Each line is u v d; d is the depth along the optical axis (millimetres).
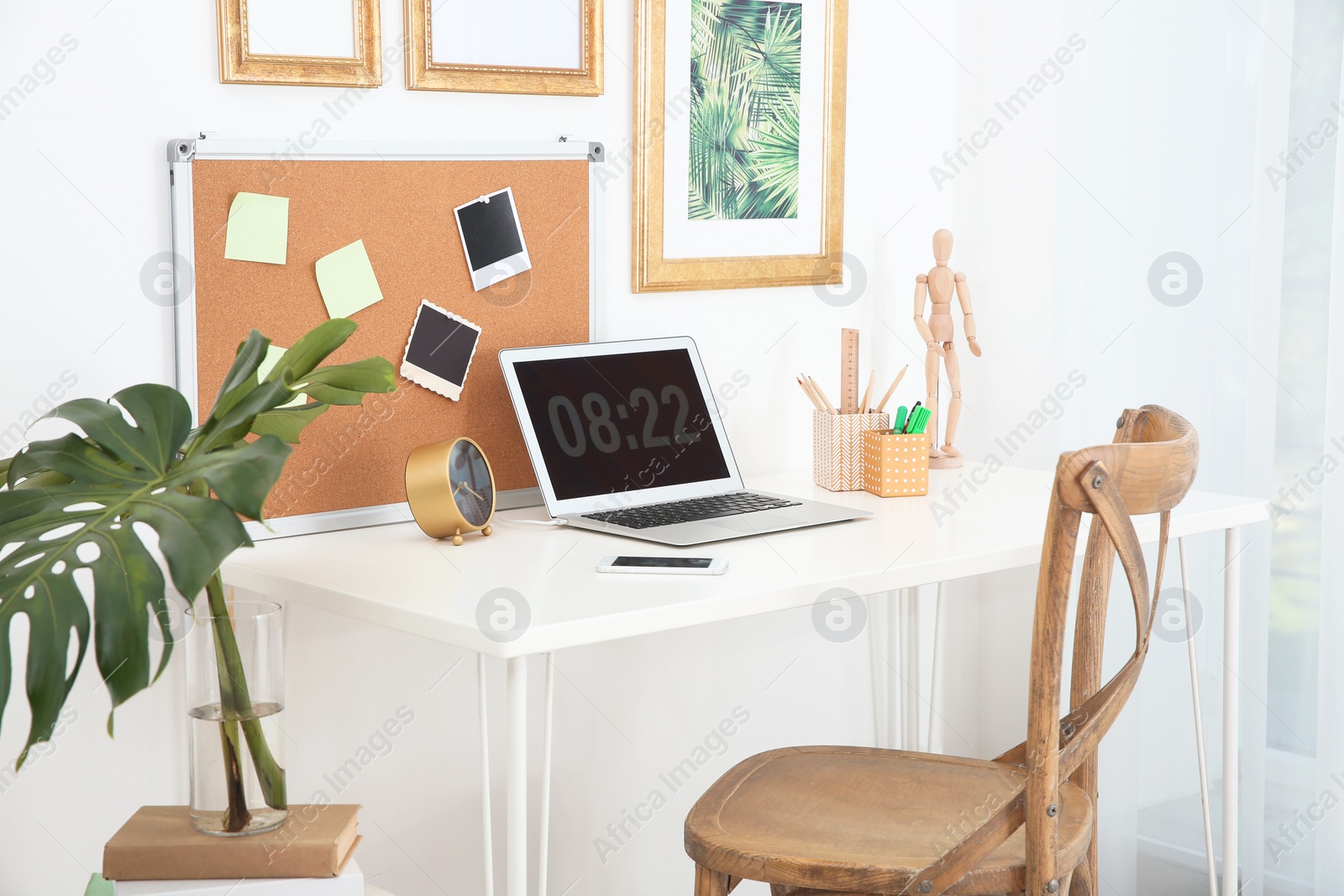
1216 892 1882
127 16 1319
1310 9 1824
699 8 1797
